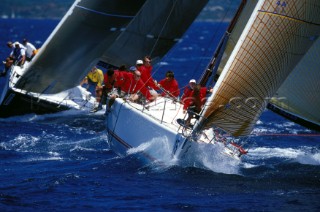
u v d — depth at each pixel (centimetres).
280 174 5412
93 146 6419
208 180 5028
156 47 8006
